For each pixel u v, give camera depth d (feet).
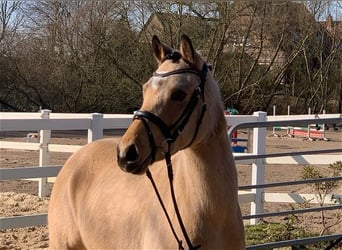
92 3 106.42
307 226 27.37
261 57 118.73
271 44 117.39
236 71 113.50
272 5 112.88
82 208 13.55
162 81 9.75
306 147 65.77
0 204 31.07
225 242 10.43
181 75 9.78
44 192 33.01
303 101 125.08
